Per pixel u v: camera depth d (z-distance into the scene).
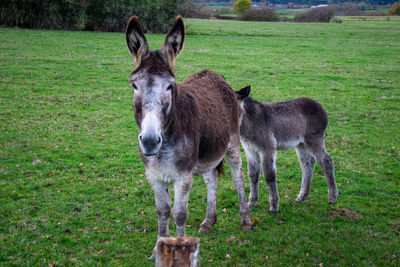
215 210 5.03
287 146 5.69
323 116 5.76
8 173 6.36
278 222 5.14
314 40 29.88
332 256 4.23
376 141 8.48
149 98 2.85
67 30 29.92
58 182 6.13
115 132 8.77
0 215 5.04
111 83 13.59
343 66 18.38
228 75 15.48
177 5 33.19
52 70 14.91
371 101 12.09
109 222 5.02
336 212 5.40
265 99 11.90
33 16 28.97
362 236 4.68
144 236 4.71
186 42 25.86
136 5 31.56
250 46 25.08
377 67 18.11
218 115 4.21
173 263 2.24
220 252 4.34
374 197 5.84
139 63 3.08
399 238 4.62
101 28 31.58
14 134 8.20
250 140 5.33
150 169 3.52
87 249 4.38
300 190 5.95
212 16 62.69
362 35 34.69
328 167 5.66
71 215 5.15
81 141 8.09
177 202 3.60
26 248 4.30
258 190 6.08
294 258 4.23
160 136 2.78
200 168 4.08
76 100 11.25
